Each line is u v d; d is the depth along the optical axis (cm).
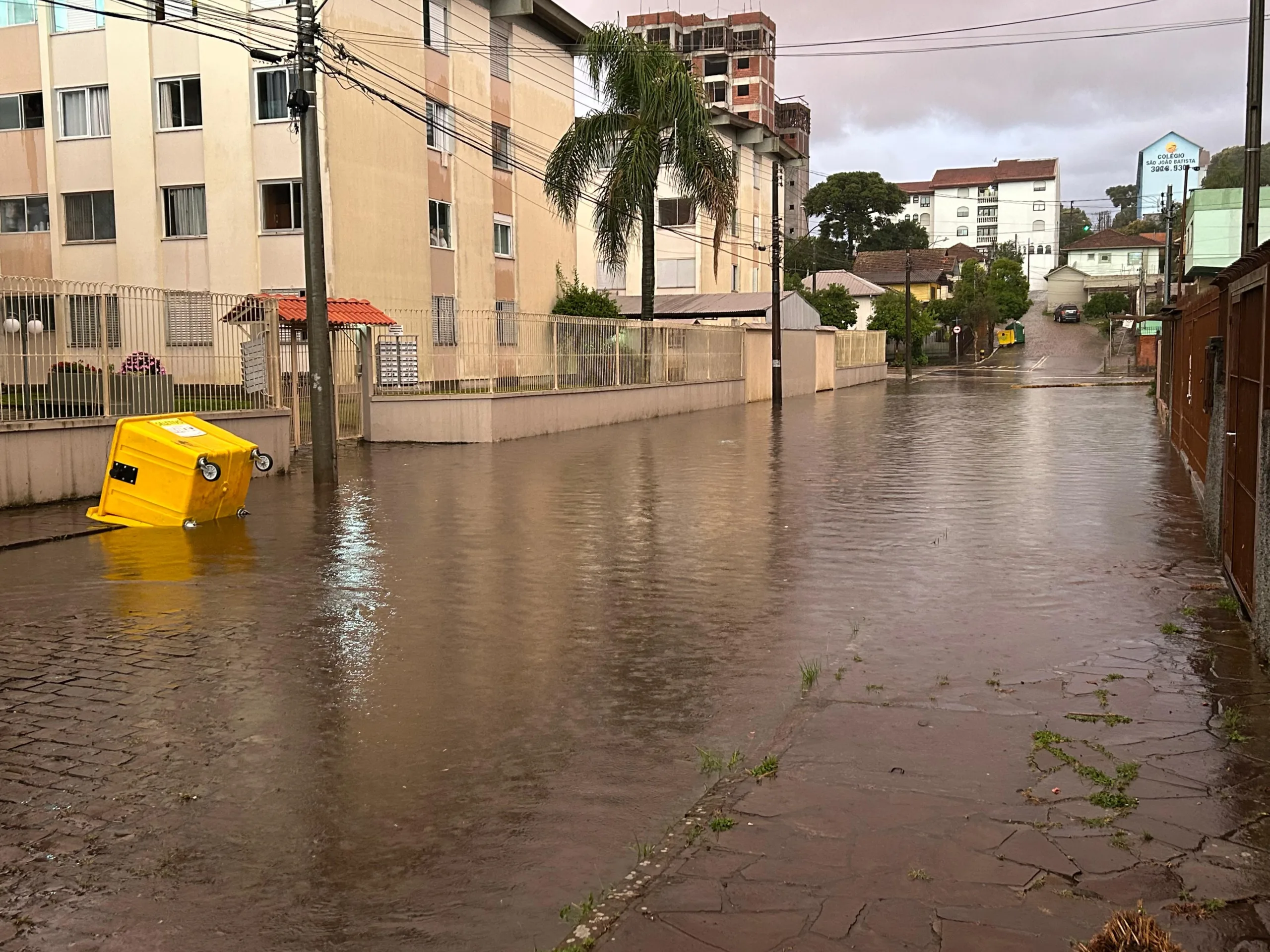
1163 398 2806
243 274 2881
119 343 1439
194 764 523
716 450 2111
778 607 830
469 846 431
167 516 1216
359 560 1031
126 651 723
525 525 1226
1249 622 748
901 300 7450
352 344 2281
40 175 3075
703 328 3491
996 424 2711
